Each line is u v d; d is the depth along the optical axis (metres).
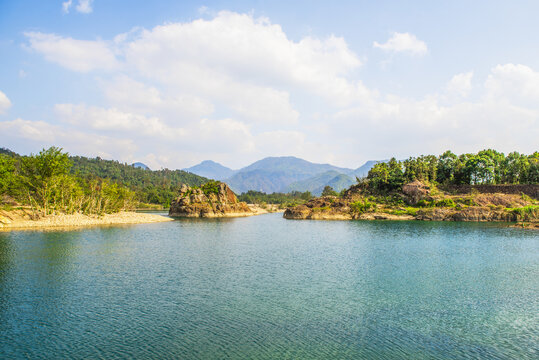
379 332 27.03
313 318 29.72
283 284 40.25
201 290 37.56
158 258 55.62
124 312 30.83
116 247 66.12
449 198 144.00
